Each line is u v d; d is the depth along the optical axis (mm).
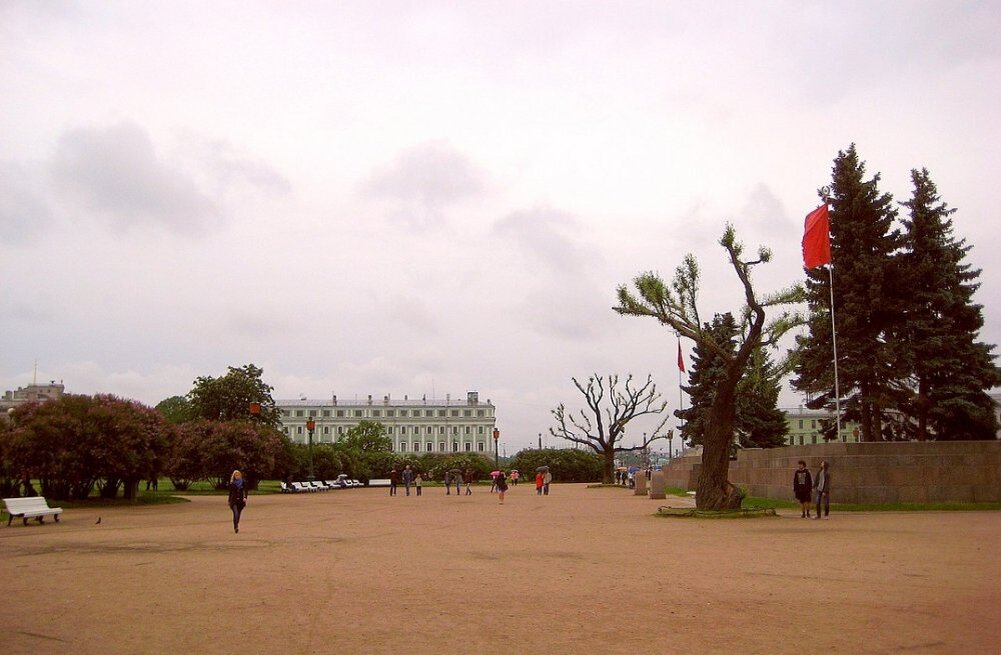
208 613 10328
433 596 11570
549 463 104938
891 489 30422
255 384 83812
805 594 11617
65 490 41438
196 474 59094
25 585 12781
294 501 46625
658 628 9414
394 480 56062
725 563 15078
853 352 44531
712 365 64688
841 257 45250
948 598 11195
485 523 26266
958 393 43969
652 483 44312
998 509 29062
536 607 10711
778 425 63406
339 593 11852
